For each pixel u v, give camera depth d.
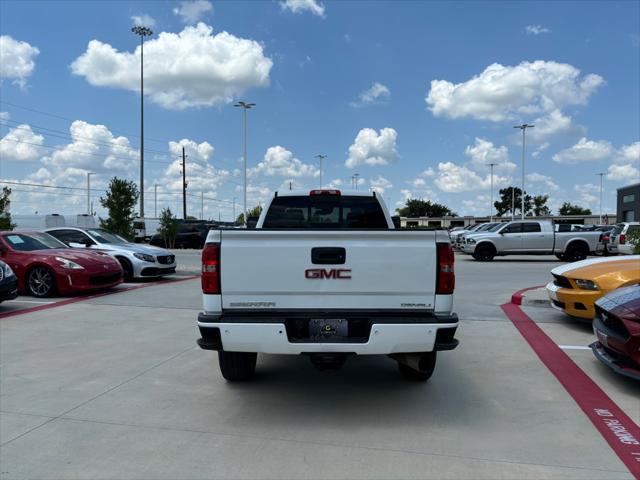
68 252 10.98
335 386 5.00
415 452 3.54
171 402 4.52
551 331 7.23
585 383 5.00
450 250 4.04
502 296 10.71
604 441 3.70
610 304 5.07
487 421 4.09
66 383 5.03
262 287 4.03
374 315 4.00
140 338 6.93
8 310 9.02
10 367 5.57
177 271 15.73
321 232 4.00
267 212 6.43
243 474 3.23
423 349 3.94
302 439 3.76
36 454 3.51
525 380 5.12
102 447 3.62
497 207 113.88
